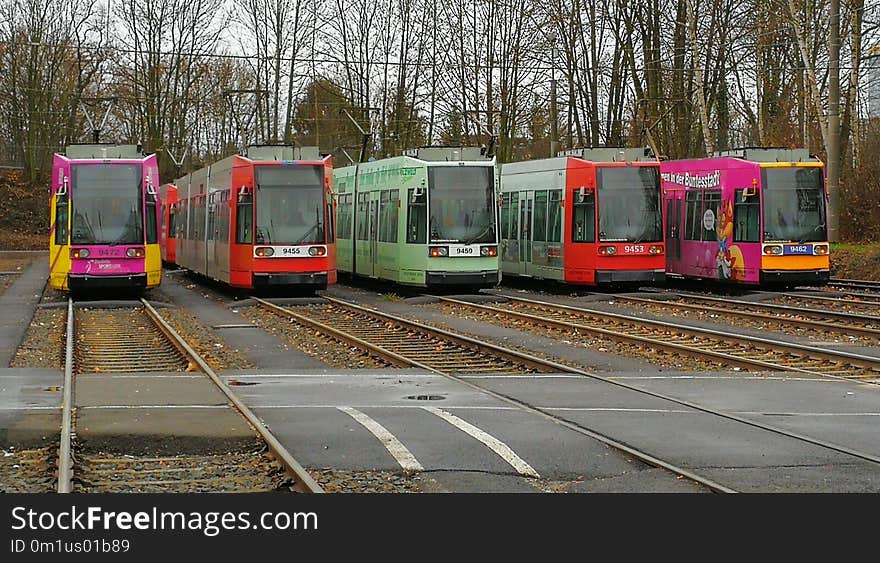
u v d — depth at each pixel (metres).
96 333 22.25
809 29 43.00
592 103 50.00
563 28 49.09
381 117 59.34
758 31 46.19
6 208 75.25
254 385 15.33
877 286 32.72
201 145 74.12
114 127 72.94
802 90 46.03
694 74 44.34
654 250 31.44
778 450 10.79
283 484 9.64
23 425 12.09
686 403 13.58
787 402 13.70
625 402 13.70
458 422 12.26
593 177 31.30
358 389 14.93
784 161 31.22
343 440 11.28
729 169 31.92
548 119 54.75
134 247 29.06
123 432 11.69
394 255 31.97
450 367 17.39
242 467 10.36
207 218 35.09
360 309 26.23
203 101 65.81
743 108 51.69
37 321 25.09
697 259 33.47
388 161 33.12
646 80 47.59
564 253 32.12
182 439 11.41
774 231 30.80
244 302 29.28
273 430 11.80
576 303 29.03
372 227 34.34
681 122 48.44
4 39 67.56
